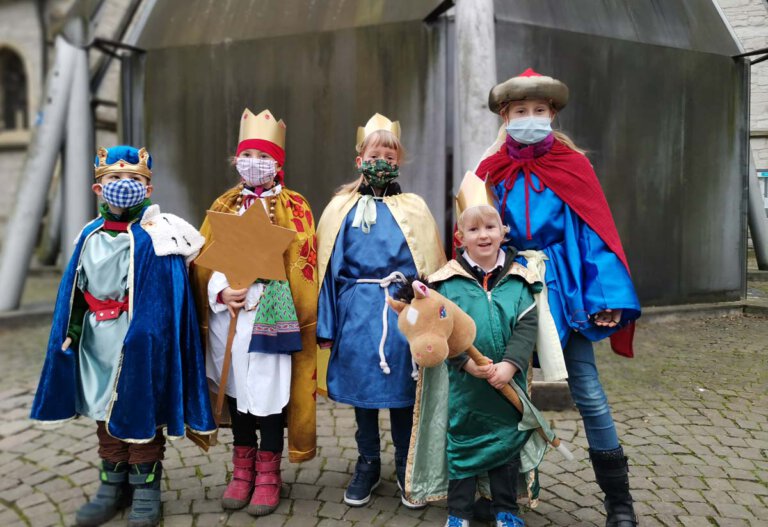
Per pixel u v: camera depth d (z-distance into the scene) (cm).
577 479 233
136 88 540
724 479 232
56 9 1044
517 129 190
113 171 195
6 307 561
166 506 214
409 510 210
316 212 485
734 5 540
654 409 308
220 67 509
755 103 545
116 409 185
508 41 450
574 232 187
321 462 252
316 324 210
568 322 181
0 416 315
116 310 194
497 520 181
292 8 499
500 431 179
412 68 450
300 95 485
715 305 500
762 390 330
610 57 485
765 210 544
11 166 1055
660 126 505
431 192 446
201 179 520
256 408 196
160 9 551
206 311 210
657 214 507
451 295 187
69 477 243
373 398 199
